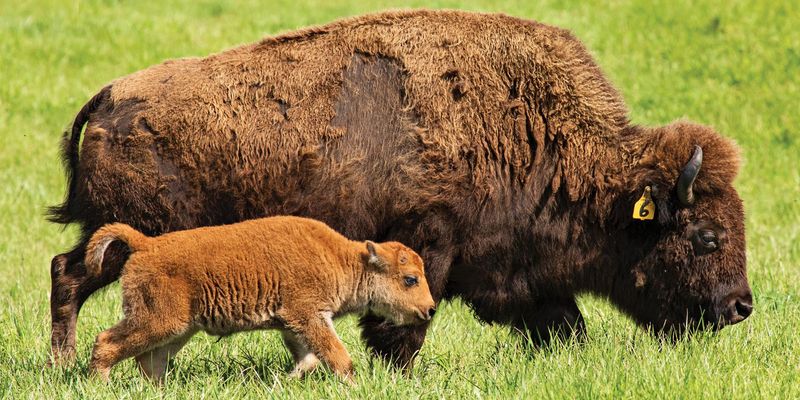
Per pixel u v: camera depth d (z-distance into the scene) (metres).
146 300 17.95
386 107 20.75
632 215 21.06
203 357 20.72
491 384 18.30
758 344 20.52
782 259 29.83
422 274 19.66
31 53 55.09
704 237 20.84
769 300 24.36
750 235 34.06
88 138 20.94
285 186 20.52
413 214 20.39
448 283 21.31
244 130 20.59
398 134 20.58
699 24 57.22
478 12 22.00
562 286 21.50
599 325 23.23
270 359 20.80
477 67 20.97
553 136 20.91
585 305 24.64
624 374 17.95
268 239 18.39
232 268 18.05
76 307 20.86
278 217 18.89
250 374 19.30
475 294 21.33
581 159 21.00
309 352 19.47
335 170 20.48
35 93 50.78
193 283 17.97
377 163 20.52
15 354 20.94
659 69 52.78
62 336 20.66
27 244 33.94
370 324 20.52
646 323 21.88
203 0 67.56
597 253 21.36
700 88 50.69
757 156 44.53
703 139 21.17
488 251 20.81
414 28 21.42
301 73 21.03
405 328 20.23
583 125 21.14
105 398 17.34
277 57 21.30
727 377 17.89
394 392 17.64
